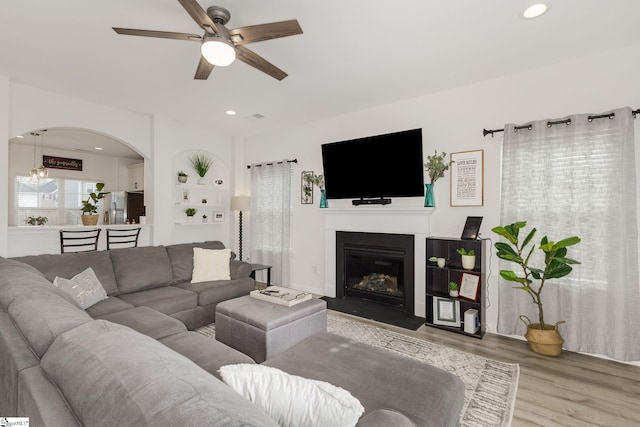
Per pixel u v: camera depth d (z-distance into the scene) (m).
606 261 2.59
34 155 6.32
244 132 5.40
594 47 2.60
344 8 2.08
